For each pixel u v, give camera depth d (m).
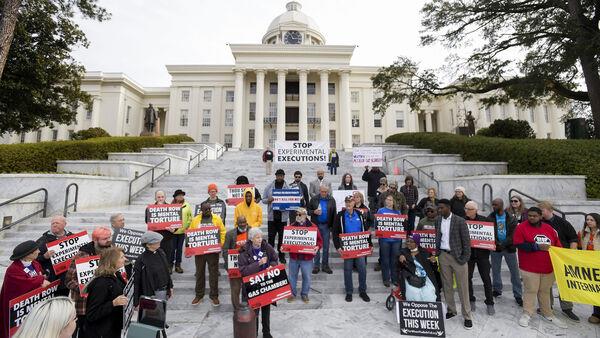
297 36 51.03
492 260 5.77
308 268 5.48
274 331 4.51
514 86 14.05
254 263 4.34
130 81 48.41
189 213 6.49
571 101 18.44
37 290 3.58
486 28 15.22
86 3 13.41
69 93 16.47
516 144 10.98
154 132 25.38
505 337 4.35
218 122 45.78
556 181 8.46
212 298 5.34
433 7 15.52
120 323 3.22
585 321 4.80
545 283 4.77
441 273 5.07
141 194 11.80
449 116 50.19
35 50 14.05
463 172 11.05
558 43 12.51
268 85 44.88
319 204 6.46
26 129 15.59
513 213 5.87
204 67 46.91
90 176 9.54
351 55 41.97
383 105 18.30
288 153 10.33
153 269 4.26
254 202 6.27
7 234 7.34
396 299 4.62
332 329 4.57
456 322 4.81
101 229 4.11
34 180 8.57
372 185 8.41
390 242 5.96
